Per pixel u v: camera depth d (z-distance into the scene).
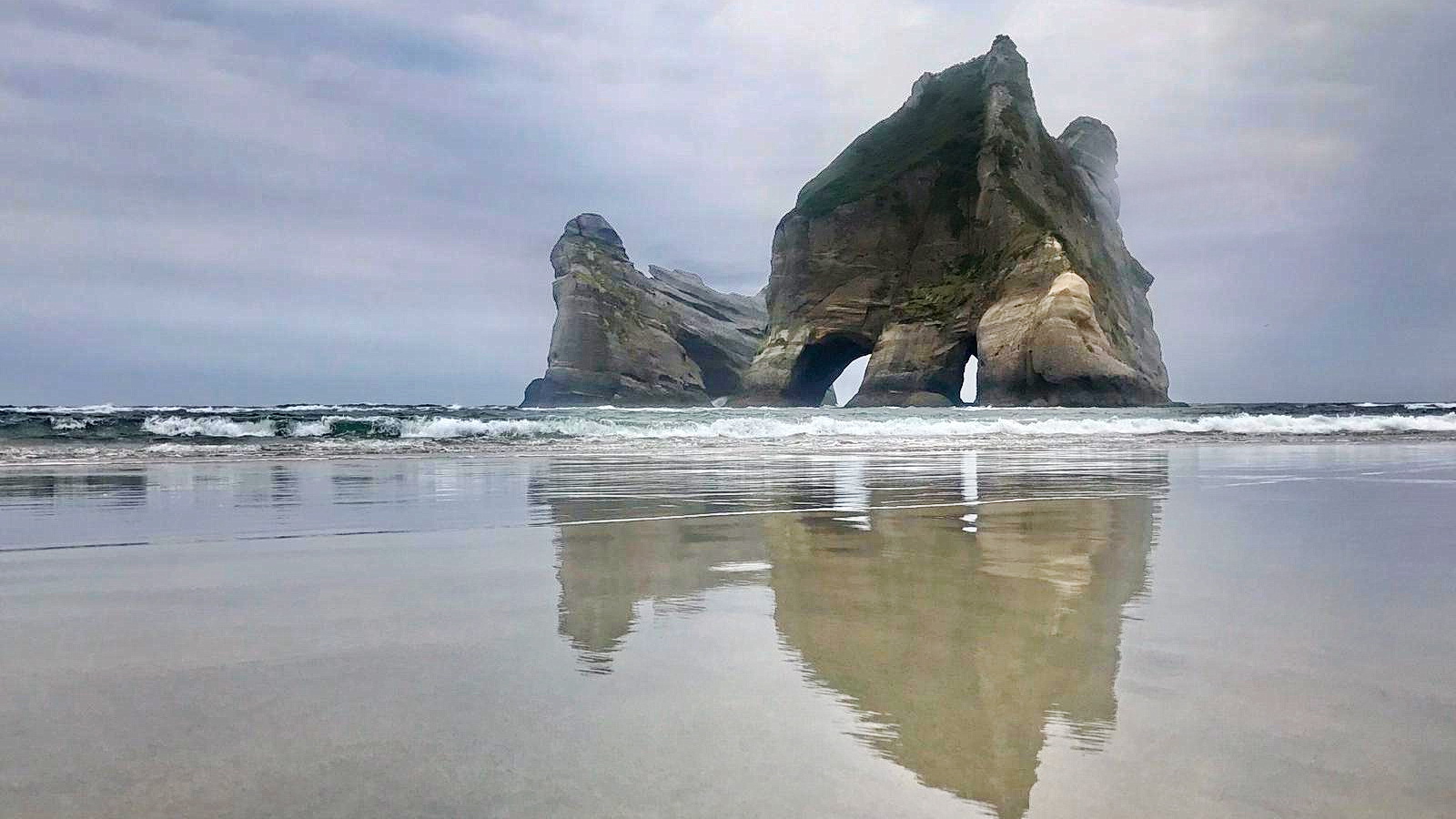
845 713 1.74
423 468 9.70
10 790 1.36
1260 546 4.10
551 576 3.35
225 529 4.77
